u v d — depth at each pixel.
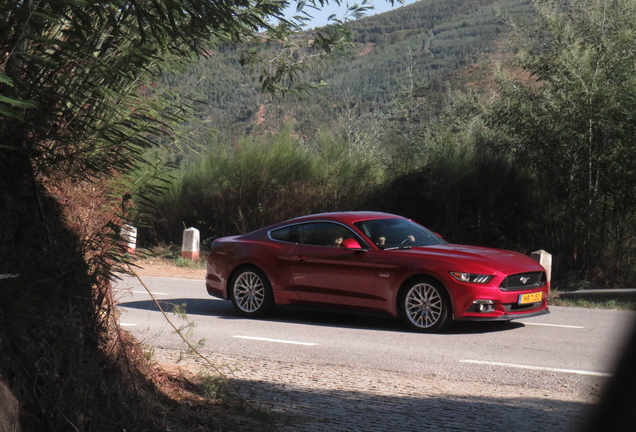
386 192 20.62
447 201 18.83
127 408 3.94
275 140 22.39
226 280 10.16
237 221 21.78
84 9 3.02
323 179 21.62
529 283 8.80
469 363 6.98
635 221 17.28
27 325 3.45
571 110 16.81
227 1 3.28
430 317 8.69
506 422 4.64
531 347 7.90
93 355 3.98
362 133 26.16
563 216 18.05
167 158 4.26
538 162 17.94
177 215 22.25
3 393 2.83
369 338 8.35
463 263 8.55
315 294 9.41
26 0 2.67
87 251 4.05
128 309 10.48
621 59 16.83
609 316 10.78
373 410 4.91
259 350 7.52
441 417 4.73
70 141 3.63
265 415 4.54
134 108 3.87
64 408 3.38
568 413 5.00
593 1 17.55
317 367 6.68
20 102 2.47
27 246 3.70
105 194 4.20
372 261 8.99
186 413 4.43
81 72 3.41
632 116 16.20
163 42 3.68
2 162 3.71
